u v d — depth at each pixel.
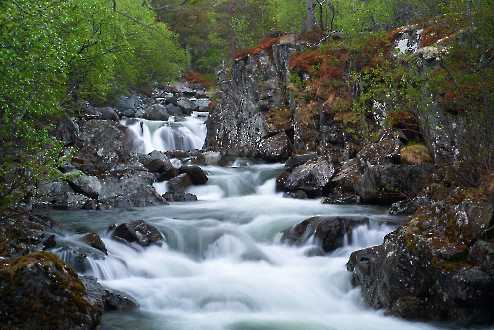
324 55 24.52
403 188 16.36
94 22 21.50
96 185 18.89
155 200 18.81
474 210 10.09
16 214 13.09
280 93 26.97
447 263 9.75
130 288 11.32
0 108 11.51
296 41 27.86
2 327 7.96
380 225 13.76
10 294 8.11
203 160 26.19
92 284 10.45
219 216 16.23
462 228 10.10
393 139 17.66
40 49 11.70
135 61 38.47
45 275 8.42
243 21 41.47
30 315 8.16
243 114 28.20
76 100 24.39
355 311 10.91
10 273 8.20
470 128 12.73
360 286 11.26
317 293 11.62
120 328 9.39
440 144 15.42
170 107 39.84
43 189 17.83
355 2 28.02
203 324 9.94
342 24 26.94
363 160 18.16
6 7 11.09
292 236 14.10
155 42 40.12
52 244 11.99
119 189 18.97
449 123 14.80
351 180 18.53
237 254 13.81
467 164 12.61
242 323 10.05
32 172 12.54
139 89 44.62
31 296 8.22
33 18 11.48
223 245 14.06
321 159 21.09
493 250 9.34
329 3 30.34
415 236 10.41
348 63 22.61
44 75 12.31
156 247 13.53
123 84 36.59
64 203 17.83
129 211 17.27
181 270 12.72
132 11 33.84
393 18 26.97
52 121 20.39
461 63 13.18
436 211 10.89
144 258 13.01
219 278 12.27
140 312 10.43
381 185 16.67
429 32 19.00
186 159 26.44
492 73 12.19
